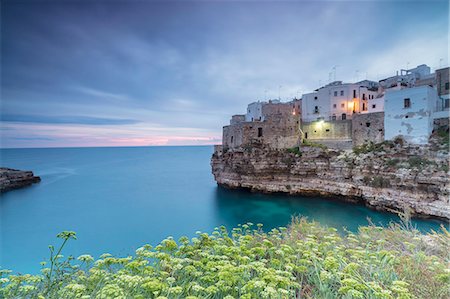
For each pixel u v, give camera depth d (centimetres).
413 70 5166
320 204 3469
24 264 2241
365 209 3061
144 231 3109
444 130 2894
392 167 2822
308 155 3769
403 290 396
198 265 488
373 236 805
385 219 2700
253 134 4178
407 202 2603
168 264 518
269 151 4047
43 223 3328
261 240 760
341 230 2517
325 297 428
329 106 4844
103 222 3406
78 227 3209
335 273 464
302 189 3756
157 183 6200
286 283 404
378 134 3509
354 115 3822
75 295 403
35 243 2694
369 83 5450
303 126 4619
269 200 3847
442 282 458
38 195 4691
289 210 3369
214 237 690
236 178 4291
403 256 609
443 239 714
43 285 494
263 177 4009
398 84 4328
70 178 6762
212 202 4188
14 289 454
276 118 4200
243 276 475
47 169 8531
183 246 583
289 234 825
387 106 3391
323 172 3581
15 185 4962
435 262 519
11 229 3111
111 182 6300
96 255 2414
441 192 2381
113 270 571
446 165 2427
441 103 3244
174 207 4081
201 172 8406
